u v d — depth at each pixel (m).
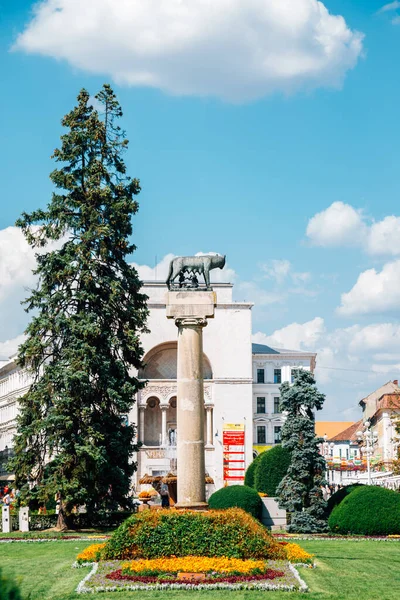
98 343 50.16
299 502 43.50
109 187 51.56
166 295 32.44
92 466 47.03
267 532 29.00
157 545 27.36
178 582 24.42
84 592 23.47
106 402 50.00
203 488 31.69
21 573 27.67
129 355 52.00
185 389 31.94
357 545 35.66
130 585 24.11
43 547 36.84
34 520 47.59
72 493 46.53
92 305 50.72
